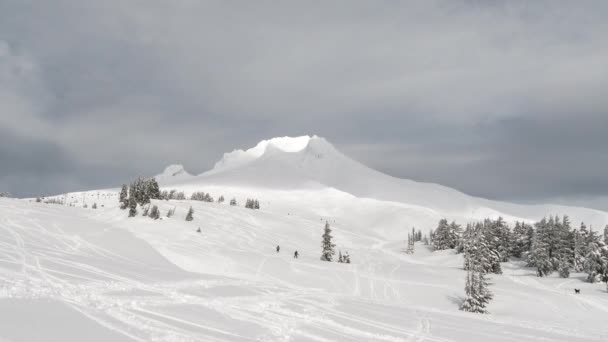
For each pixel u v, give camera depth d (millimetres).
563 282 81188
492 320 28672
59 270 21844
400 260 116625
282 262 64125
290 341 15117
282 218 175250
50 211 61312
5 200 70062
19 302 14023
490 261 89500
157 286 22203
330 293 34781
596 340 24125
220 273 50938
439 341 19078
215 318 16859
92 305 15469
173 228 88812
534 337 22625
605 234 85562
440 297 52000
